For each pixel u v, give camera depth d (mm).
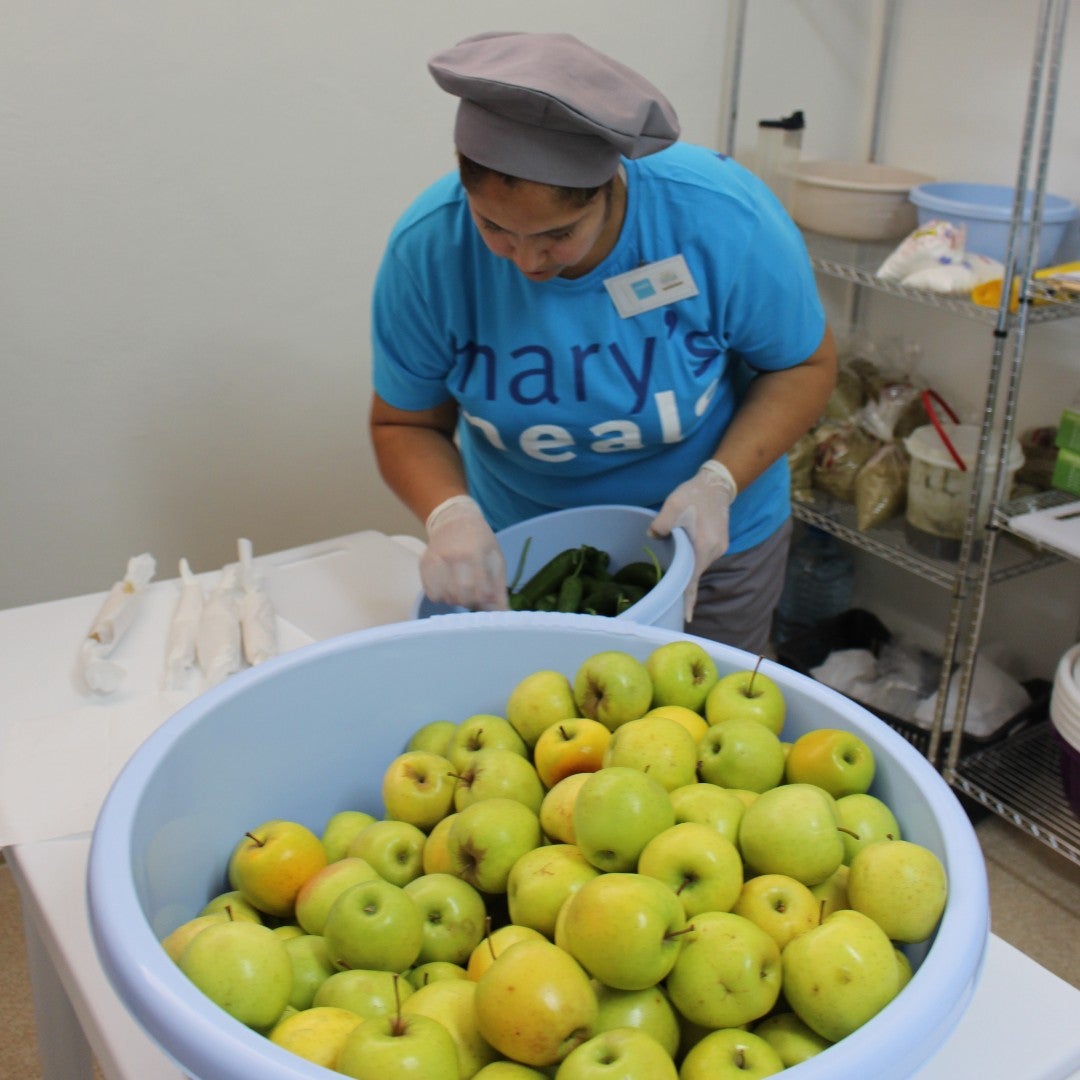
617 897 619
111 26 1760
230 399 2090
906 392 2326
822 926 636
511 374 1255
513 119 923
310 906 737
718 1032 625
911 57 2375
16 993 1696
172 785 766
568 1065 580
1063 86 2055
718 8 2273
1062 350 2137
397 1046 571
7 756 1008
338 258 2092
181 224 1928
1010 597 2365
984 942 615
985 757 2145
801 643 2449
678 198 1167
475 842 742
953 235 2006
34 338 1883
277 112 1937
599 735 825
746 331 1282
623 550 1281
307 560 1413
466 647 910
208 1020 544
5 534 1983
